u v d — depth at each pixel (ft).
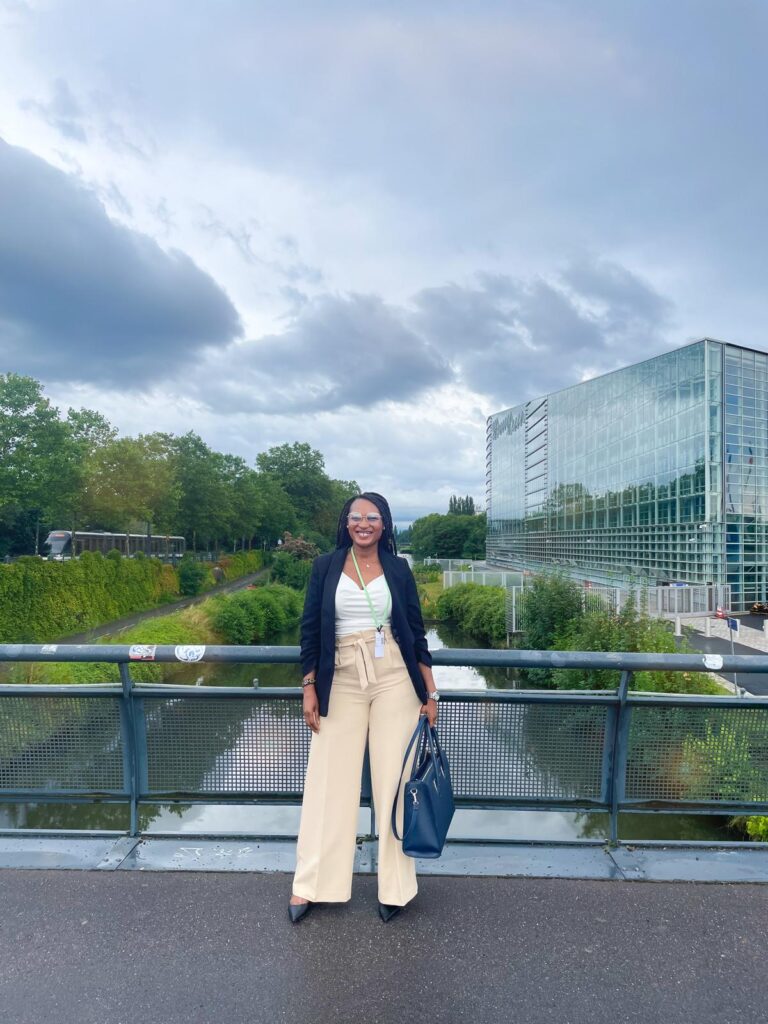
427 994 6.50
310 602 8.32
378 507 8.28
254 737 10.04
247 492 219.61
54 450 110.83
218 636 94.17
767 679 49.85
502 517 226.79
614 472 124.26
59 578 87.35
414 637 8.20
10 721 10.12
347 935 7.45
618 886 8.54
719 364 91.86
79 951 7.13
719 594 88.79
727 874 8.83
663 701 9.75
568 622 65.92
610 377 126.72
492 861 9.10
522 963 6.98
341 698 8.15
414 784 7.57
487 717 10.08
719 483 90.94
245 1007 6.31
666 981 6.73
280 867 8.93
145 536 159.84
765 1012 6.34
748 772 9.87
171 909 7.93
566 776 10.03
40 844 9.57
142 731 10.09
